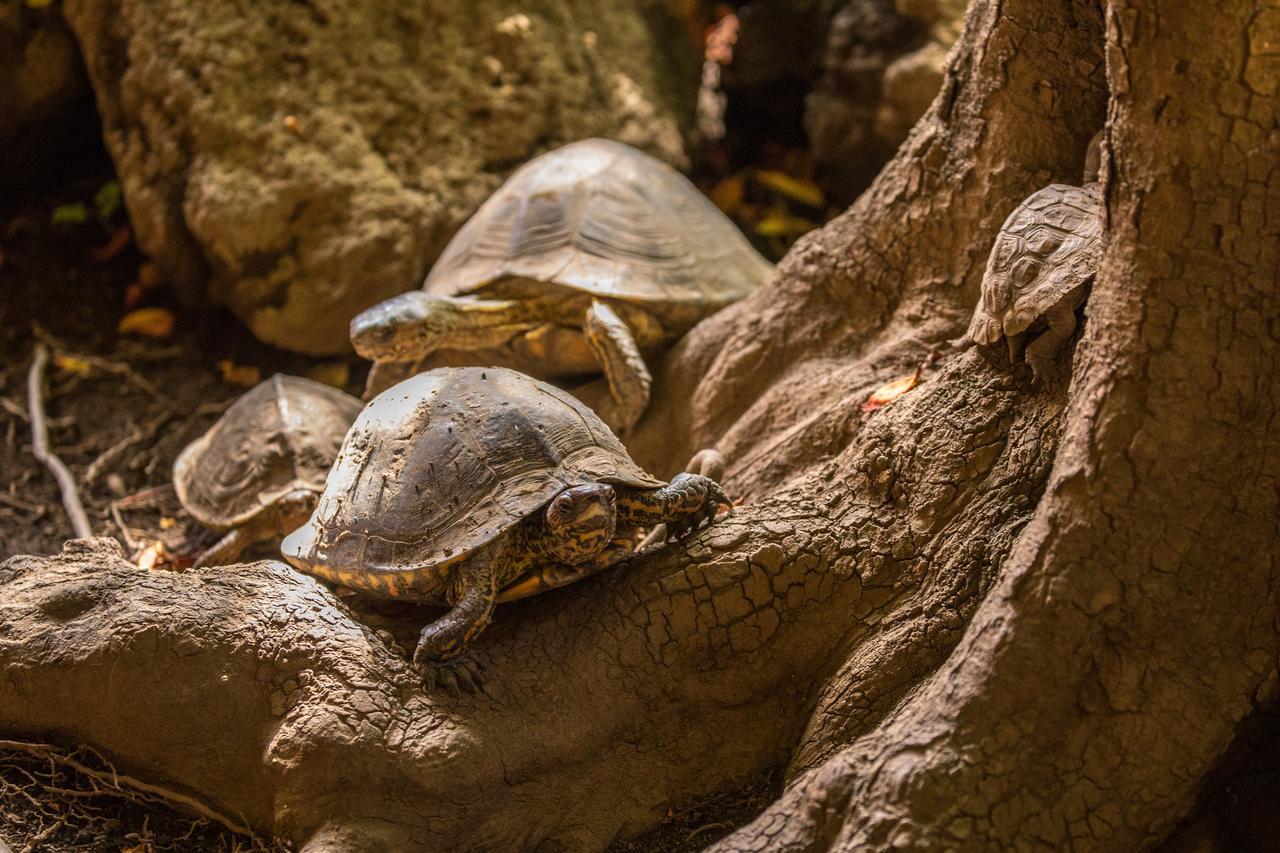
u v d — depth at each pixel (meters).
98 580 3.22
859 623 3.17
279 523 4.13
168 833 3.04
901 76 5.66
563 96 6.07
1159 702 2.68
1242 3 2.36
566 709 3.03
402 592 3.03
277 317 5.43
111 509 4.70
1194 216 2.53
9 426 5.16
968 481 3.14
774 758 3.23
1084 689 2.69
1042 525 2.75
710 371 4.21
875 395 3.56
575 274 4.29
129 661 2.99
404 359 4.24
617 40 6.48
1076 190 3.13
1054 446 3.05
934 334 3.73
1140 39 2.47
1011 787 2.64
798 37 6.57
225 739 2.99
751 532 3.22
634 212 4.55
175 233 5.57
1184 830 2.80
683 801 3.18
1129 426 2.65
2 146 5.98
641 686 3.12
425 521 2.97
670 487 3.20
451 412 3.14
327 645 2.99
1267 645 2.71
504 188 4.78
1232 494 2.65
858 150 6.13
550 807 3.03
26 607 3.16
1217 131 2.47
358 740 2.84
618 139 6.26
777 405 3.93
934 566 3.11
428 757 2.84
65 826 3.00
